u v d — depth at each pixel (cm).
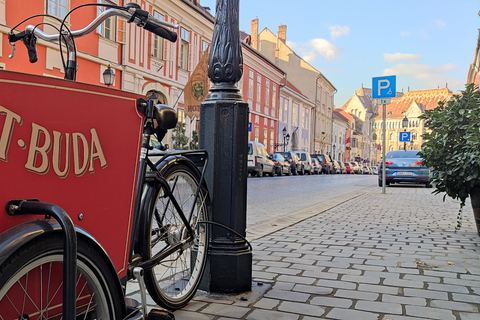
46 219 144
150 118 219
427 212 804
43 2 1273
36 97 148
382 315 267
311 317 263
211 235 310
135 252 230
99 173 175
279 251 446
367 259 413
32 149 146
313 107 5628
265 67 3741
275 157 2917
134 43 1833
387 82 1277
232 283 305
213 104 309
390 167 1659
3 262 126
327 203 952
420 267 384
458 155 524
